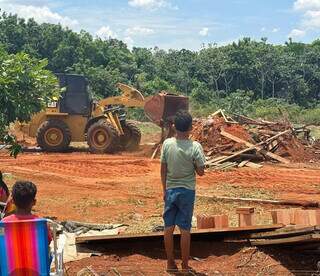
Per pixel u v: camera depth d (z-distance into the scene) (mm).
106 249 8148
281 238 7535
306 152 22172
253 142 21594
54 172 17594
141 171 18172
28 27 61188
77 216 11000
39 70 9703
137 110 40875
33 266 5242
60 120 23562
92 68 53312
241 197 13344
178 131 7184
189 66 69750
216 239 8297
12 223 5203
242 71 69125
